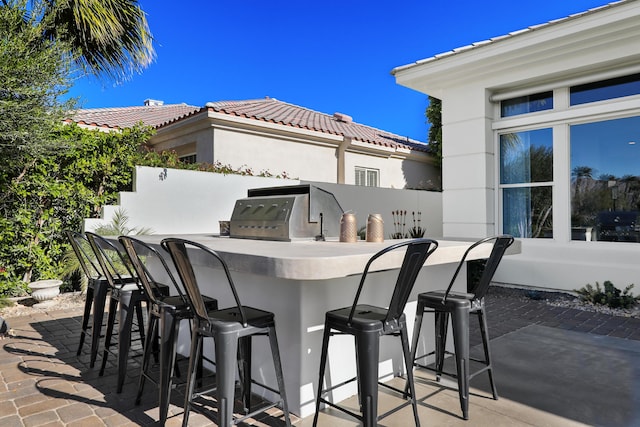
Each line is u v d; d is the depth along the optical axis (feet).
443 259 8.93
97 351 11.75
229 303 10.28
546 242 20.44
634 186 18.12
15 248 18.20
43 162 18.60
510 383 10.10
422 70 22.08
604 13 16.57
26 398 9.35
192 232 21.85
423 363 11.27
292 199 11.46
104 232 18.37
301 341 8.48
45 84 14.15
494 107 21.90
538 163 20.72
